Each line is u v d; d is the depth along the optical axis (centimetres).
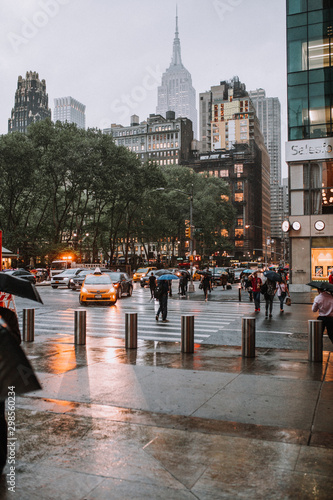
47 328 1386
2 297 667
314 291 3008
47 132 5206
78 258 6462
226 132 15412
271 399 598
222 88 16600
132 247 9019
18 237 5181
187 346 948
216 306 2195
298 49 3045
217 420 511
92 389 643
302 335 1261
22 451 417
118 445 433
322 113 2977
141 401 586
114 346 1033
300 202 3056
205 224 7706
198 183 8194
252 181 13225
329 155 2939
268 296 1686
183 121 14550
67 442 441
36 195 5734
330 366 820
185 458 402
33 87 19850
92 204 7306
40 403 575
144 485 351
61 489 344
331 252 2981
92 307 2100
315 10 3009
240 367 807
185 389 648
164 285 1558
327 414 534
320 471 375
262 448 426
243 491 342
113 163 5616
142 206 6788
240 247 12462
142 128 15288
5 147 4591
